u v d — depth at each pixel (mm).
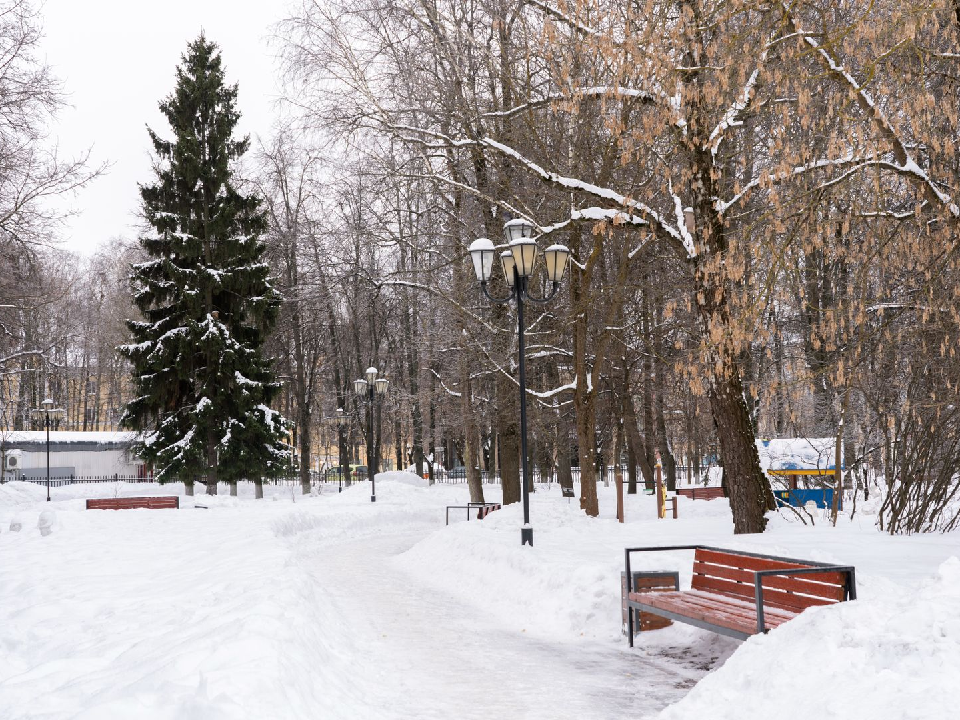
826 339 11648
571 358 26328
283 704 5281
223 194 43719
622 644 9188
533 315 27859
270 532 20391
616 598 10133
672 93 11633
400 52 23500
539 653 8875
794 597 7488
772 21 11844
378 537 25875
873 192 11828
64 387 77000
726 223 15883
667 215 20109
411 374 50281
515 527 19812
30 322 39656
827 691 4910
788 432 28266
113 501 31453
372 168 25938
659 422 38969
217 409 40844
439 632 10133
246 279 41750
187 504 36531
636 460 41812
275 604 8578
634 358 33094
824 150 12430
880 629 5312
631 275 26328
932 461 14367
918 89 10719
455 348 30547
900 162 11086
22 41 26344
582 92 14008
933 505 15695
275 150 46594
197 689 5074
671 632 9367
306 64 23359
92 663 7098
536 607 10961
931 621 5133
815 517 20047
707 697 5777
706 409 35094
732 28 12992
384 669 8211
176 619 9203
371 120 22891
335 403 56875
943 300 11805
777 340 15148
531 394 23375
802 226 11133
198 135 43531
